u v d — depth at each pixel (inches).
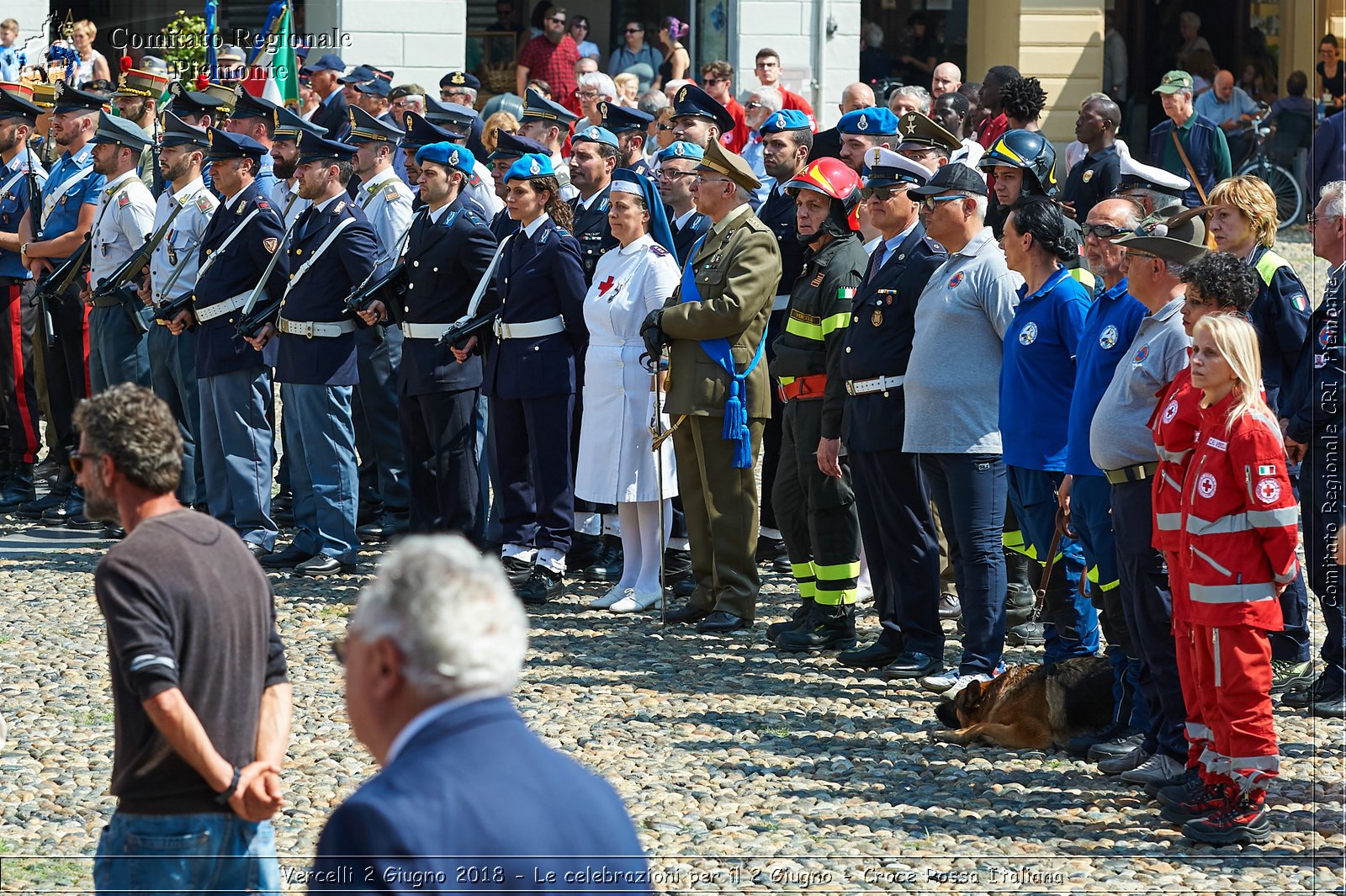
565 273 758.5
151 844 326.6
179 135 868.6
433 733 231.1
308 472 828.6
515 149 842.8
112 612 319.6
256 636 336.8
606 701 620.4
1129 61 2105.1
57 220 950.4
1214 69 2082.9
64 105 964.6
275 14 1240.8
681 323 696.4
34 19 1544.0
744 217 703.7
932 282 616.4
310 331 808.3
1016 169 714.2
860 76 1964.8
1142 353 501.7
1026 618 713.6
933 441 609.3
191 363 895.7
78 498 957.2
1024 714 569.0
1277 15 2070.6
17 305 970.7
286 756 557.0
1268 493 452.8
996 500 612.7
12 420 980.6
